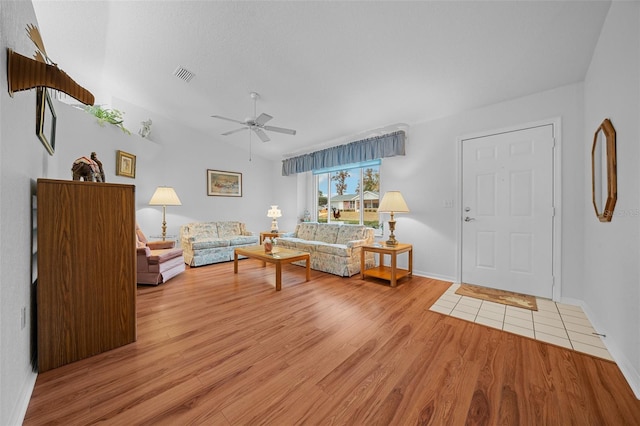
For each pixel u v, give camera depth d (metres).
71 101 3.79
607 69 1.94
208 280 3.58
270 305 2.66
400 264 4.04
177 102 4.20
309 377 1.52
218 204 5.54
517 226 3.01
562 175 2.74
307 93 3.44
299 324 2.22
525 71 2.57
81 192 1.70
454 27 2.17
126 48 3.01
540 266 2.87
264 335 2.03
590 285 2.39
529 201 2.93
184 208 5.05
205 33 2.64
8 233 1.14
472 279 3.34
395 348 1.84
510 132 3.05
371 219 4.81
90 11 2.47
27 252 1.45
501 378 1.51
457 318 2.34
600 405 1.30
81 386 1.43
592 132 2.34
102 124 3.49
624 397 1.35
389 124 4.00
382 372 1.57
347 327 2.17
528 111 2.93
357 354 1.76
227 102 3.94
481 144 3.26
